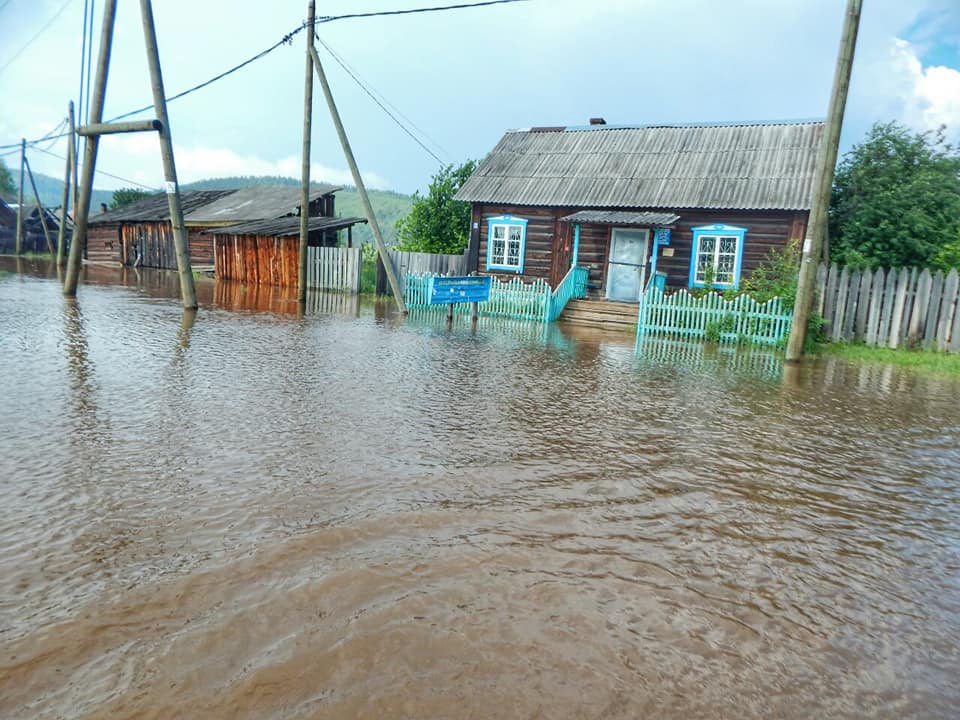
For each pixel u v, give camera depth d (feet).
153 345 34.47
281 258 83.46
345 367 31.63
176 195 49.55
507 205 75.05
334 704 8.80
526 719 8.70
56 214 166.50
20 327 37.70
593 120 84.53
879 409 29.09
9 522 13.44
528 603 11.57
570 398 27.99
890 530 15.79
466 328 52.54
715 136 74.23
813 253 41.32
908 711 9.36
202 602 11.02
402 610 11.09
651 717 8.91
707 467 19.63
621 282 70.74
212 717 8.47
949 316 47.14
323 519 14.39
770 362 42.04
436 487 16.66
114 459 17.29
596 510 15.90
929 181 63.16
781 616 11.71
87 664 9.36
